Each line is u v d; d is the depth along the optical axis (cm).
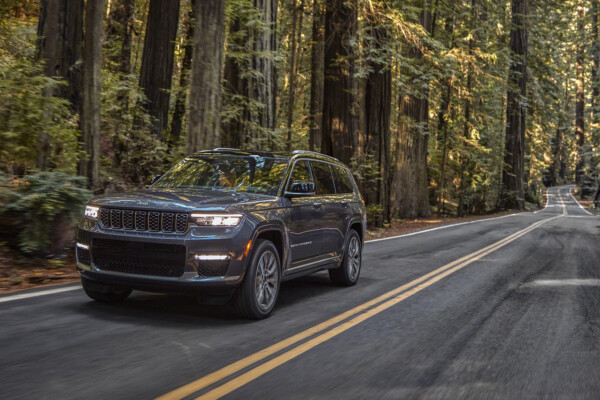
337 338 546
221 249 555
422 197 3123
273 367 446
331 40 1995
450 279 950
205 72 1074
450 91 3366
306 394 391
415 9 2017
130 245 565
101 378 402
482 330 599
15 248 877
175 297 698
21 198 845
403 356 494
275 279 633
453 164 3691
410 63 2267
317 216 735
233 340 521
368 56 1961
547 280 960
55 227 883
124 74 1487
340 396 390
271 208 632
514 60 4356
